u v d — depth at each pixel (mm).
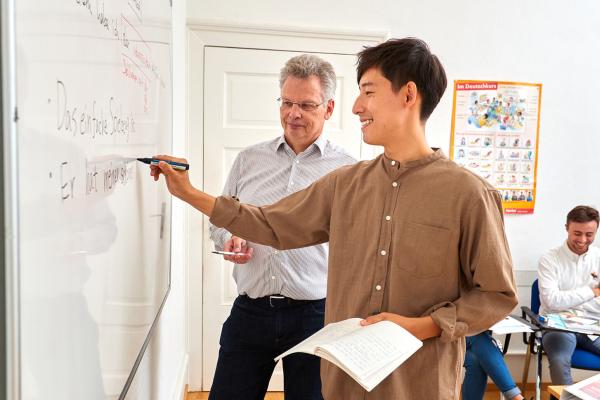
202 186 2672
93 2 608
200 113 2635
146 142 1062
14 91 382
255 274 1488
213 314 2756
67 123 518
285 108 1491
